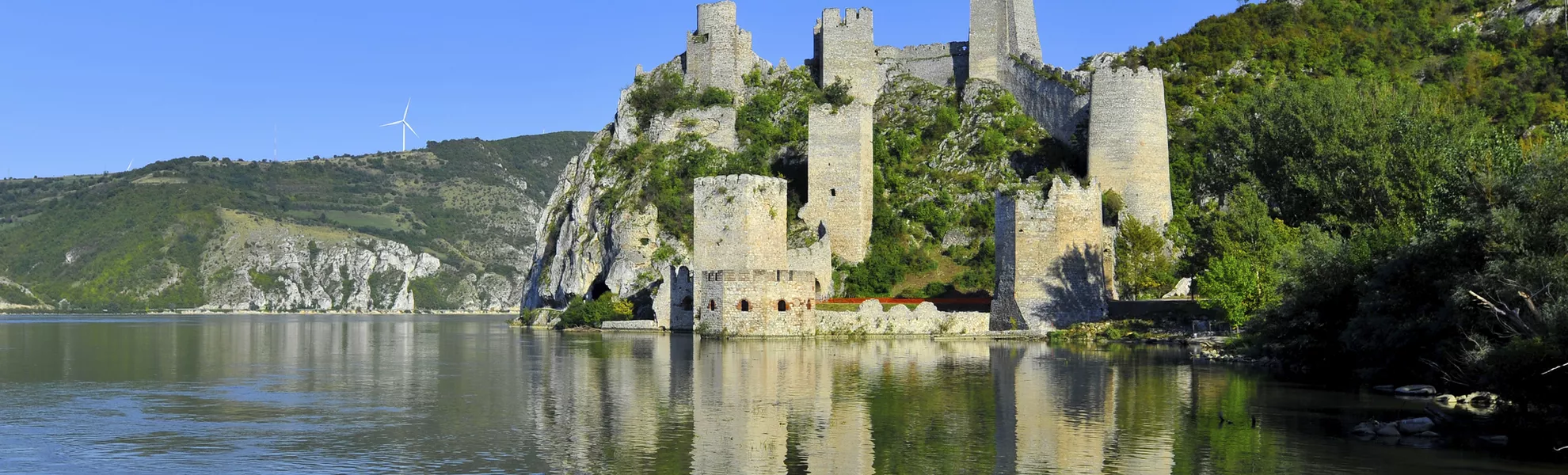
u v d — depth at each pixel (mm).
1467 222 51375
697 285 102312
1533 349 39719
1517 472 35781
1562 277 43969
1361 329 54812
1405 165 82062
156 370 69688
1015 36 137625
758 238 100438
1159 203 112062
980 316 94875
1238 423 44938
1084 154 123000
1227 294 80188
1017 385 56938
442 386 58594
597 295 131250
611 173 136250
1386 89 97125
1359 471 36250
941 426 45062
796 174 132000
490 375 64125
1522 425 42844
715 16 147125
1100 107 112500
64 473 37438
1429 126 84875
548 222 149750
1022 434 43188
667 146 136625
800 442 42094
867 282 117625
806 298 96688
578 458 39469
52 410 50531
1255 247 87125
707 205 101562
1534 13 142875
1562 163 47469
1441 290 50344
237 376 65438
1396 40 141125
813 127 122938
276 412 49688
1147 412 47875
